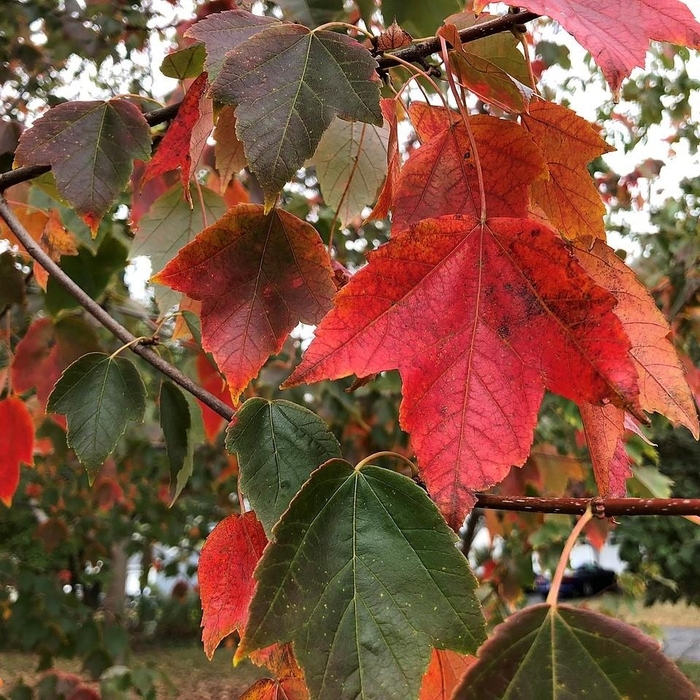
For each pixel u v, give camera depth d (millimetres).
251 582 259
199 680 2004
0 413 460
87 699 776
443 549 213
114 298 635
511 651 207
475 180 267
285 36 257
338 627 207
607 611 838
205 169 511
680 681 199
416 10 366
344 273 336
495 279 229
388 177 304
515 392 224
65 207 532
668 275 845
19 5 836
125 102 328
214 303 285
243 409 265
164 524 1352
